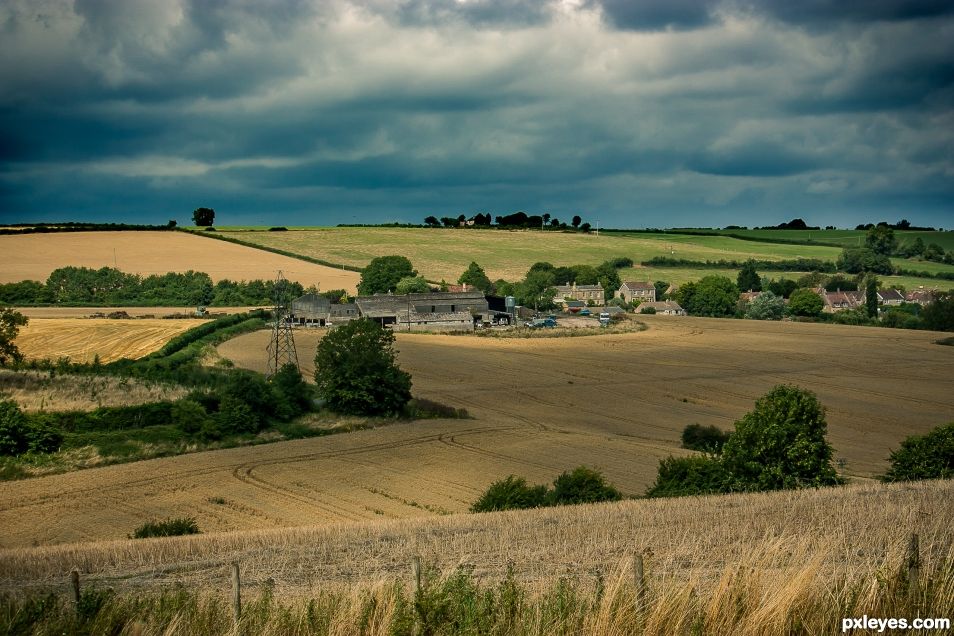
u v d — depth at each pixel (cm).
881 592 1878
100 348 9938
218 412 6806
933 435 4978
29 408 6406
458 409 8188
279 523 4722
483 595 2067
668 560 2641
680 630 1817
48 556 3203
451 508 5088
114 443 6125
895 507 3403
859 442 7425
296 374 7619
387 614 1922
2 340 8000
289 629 1983
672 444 7100
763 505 3609
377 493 5403
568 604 1938
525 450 6650
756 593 1897
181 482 5509
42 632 2016
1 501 5009
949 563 1977
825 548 2409
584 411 8531
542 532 3278
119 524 4669
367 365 7594
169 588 2650
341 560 3012
